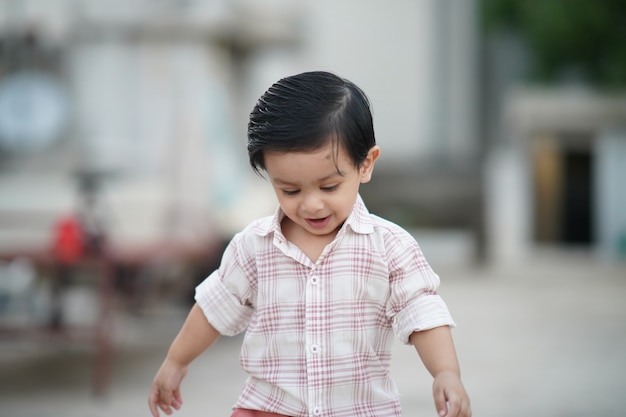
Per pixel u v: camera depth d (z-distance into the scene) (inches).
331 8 708.7
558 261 711.1
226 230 345.4
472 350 335.3
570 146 761.6
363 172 116.1
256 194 373.4
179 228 334.0
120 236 321.7
